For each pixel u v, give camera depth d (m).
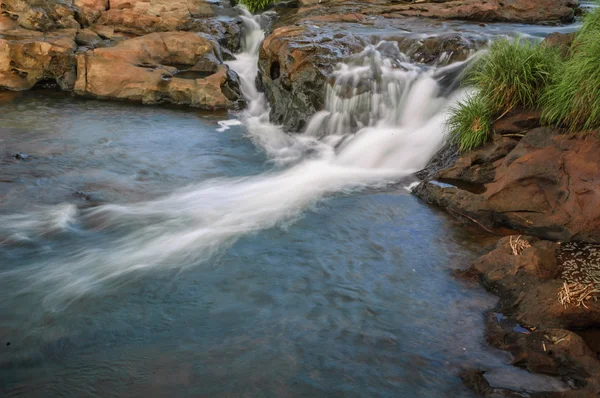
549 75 7.85
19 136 9.84
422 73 10.40
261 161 9.41
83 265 6.08
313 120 10.52
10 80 12.53
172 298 5.54
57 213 7.24
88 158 9.07
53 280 5.79
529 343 4.79
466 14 13.52
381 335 5.03
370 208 7.61
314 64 10.57
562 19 13.60
